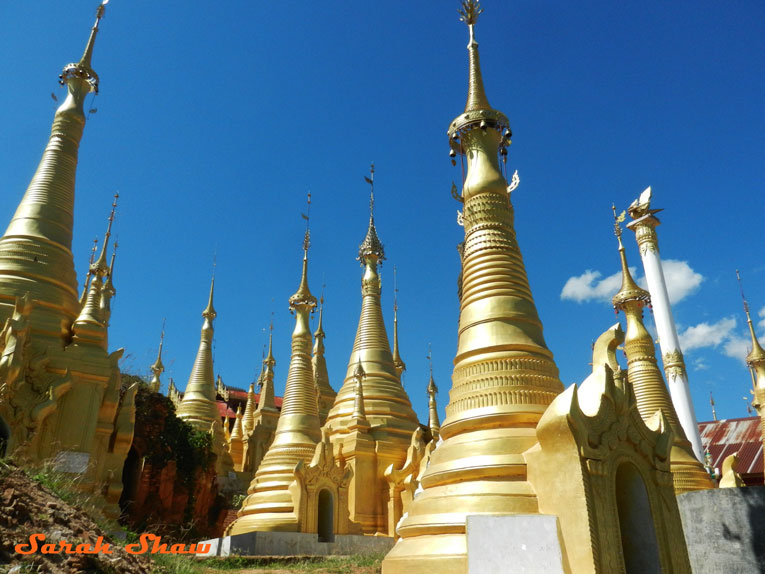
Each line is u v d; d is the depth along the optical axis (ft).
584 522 41.01
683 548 46.57
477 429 55.36
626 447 46.26
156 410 120.06
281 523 98.78
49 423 77.82
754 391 140.05
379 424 120.06
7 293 84.38
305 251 134.62
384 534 108.17
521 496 46.60
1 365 72.90
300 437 113.29
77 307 92.68
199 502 123.44
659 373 101.19
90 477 77.92
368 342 133.69
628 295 106.63
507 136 71.87
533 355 58.54
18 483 41.42
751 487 53.26
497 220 66.28
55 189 97.25
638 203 125.08
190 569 55.31
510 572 40.86
